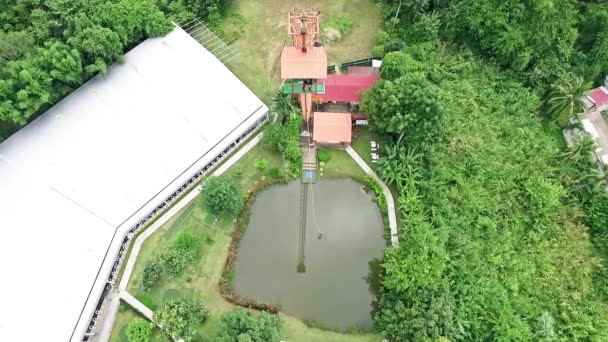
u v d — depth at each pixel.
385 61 56.78
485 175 56.12
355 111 60.59
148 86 55.53
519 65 61.41
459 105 60.12
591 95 61.06
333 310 50.91
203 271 51.44
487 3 59.53
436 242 48.81
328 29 65.31
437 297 46.62
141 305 49.56
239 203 52.91
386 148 55.00
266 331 43.34
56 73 50.47
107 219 49.69
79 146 51.94
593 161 56.22
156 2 62.62
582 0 63.72
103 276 47.59
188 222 53.72
